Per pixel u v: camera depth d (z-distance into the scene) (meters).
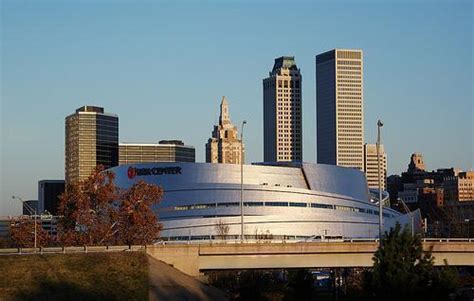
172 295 103.75
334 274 146.12
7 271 104.06
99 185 167.75
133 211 165.75
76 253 110.94
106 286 103.06
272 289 155.75
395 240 86.56
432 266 86.44
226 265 116.12
